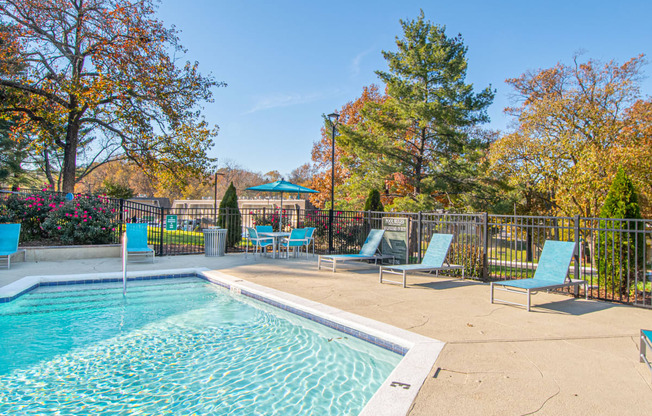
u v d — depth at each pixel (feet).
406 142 69.97
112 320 18.44
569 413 8.68
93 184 150.92
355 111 91.91
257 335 16.42
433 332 14.71
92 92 46.78
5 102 50.85
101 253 35.60
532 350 12.92
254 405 10.50
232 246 45.27
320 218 47.26
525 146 63.41
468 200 64.44
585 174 48.98
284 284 24.22
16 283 22.79
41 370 12.79
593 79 70.28
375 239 32.24
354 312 17.53
